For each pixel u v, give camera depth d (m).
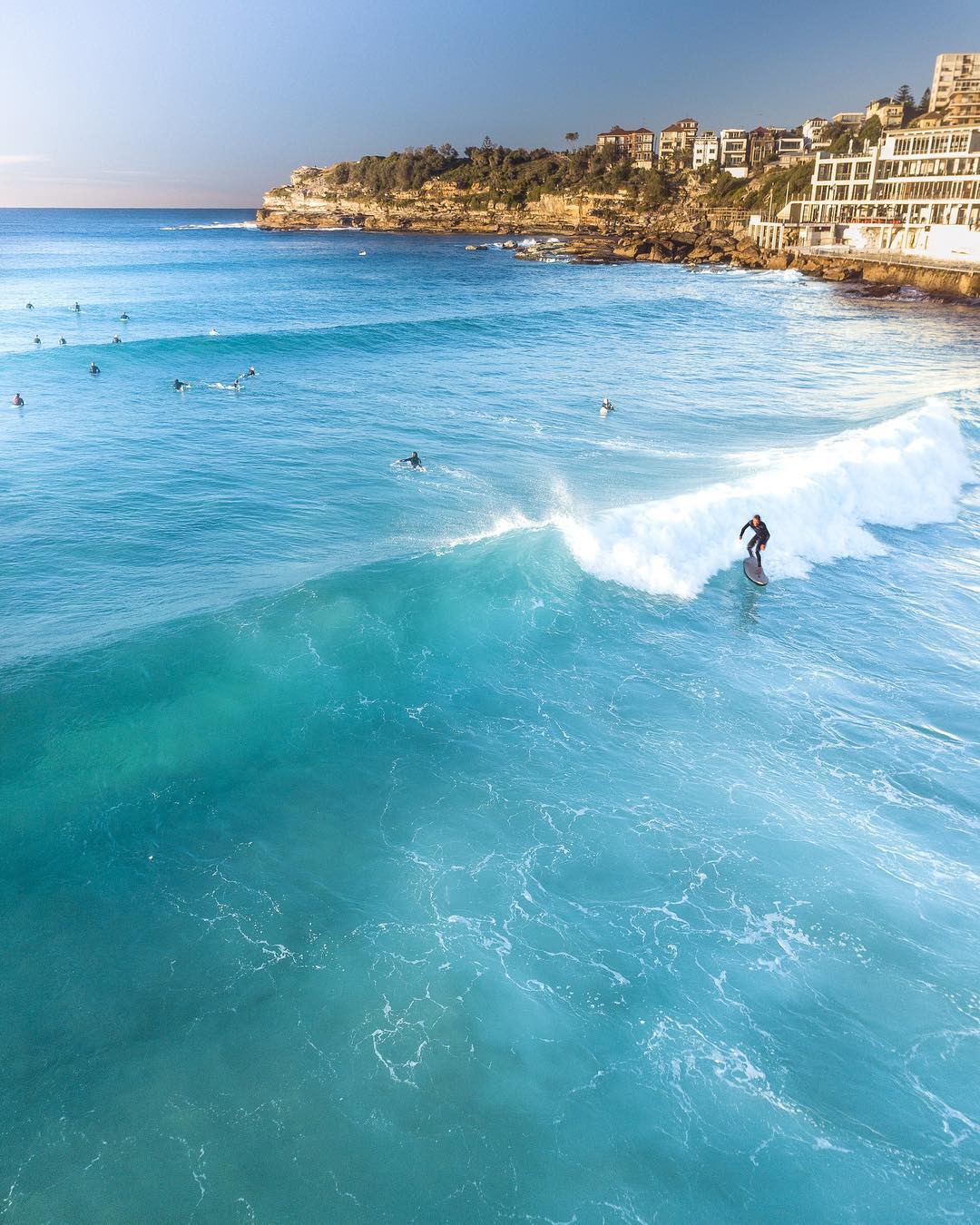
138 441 30.41
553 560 18.69
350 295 89.12
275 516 22.75
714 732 14.04
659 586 18.91
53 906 9.94
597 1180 7.39
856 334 63.81
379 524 22.20
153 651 14.52
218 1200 7.11
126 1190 7.14
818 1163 7.56
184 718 13.11
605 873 10.90
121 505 23.45
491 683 15.02
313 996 9.00
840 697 15.29
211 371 44.00
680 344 57.19
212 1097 7.95
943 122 155.38
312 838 11.27
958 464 27.00
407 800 12.06
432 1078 8.20
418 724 13.73
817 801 12.45
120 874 10.46
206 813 11.56
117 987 8.98
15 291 87.31
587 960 9.59
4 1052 8.23
